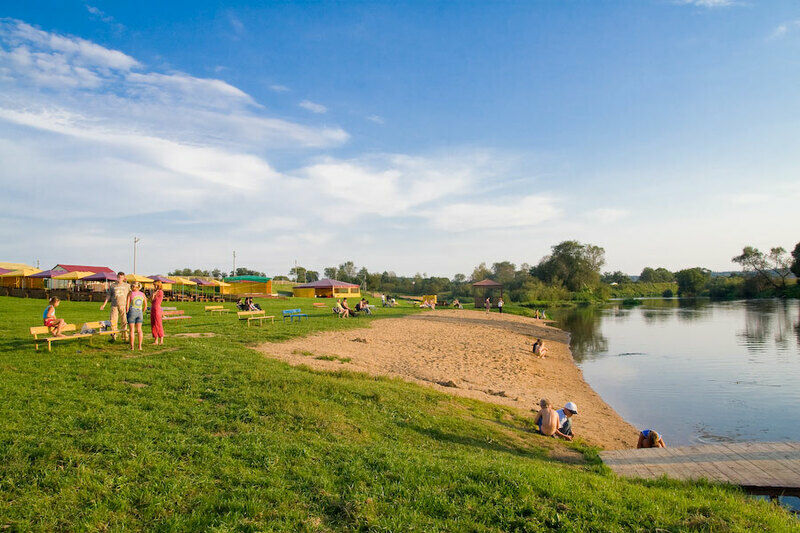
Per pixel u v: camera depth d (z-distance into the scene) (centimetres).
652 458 886
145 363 1155
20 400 811
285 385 1055
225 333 1939
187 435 735
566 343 3275
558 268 9938
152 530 490
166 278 4625
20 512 491
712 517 585
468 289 12056
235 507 538
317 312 3591
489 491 611
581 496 614
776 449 895
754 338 3397
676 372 2212
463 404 1229
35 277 4566
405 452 756
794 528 581
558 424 1102
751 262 9838
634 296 12975
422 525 527
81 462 605
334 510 556
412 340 2539
